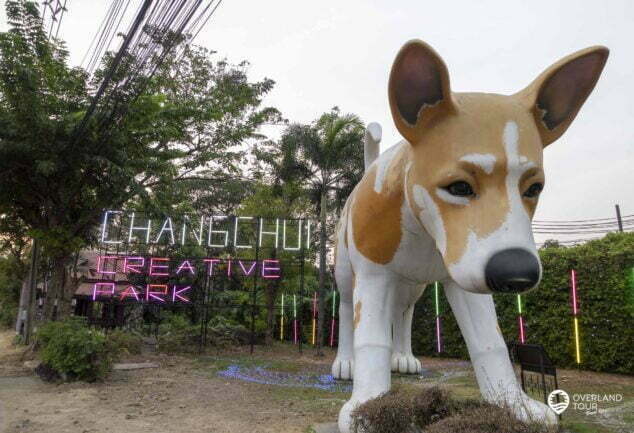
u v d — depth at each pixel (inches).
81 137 332.5
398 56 104.4
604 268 337.7
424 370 323.3
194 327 516.1
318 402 213.3
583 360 342.3
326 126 525.0
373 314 142.1
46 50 374.3
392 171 132.9
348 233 160.2
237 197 715.4
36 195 385.1
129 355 385.4
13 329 740.7
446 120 106.3
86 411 201.6
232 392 242.5
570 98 113.8
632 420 184.2
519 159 99.8
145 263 493.0
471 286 95.0
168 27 212.4
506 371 133.6
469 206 100.3
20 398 228.5
